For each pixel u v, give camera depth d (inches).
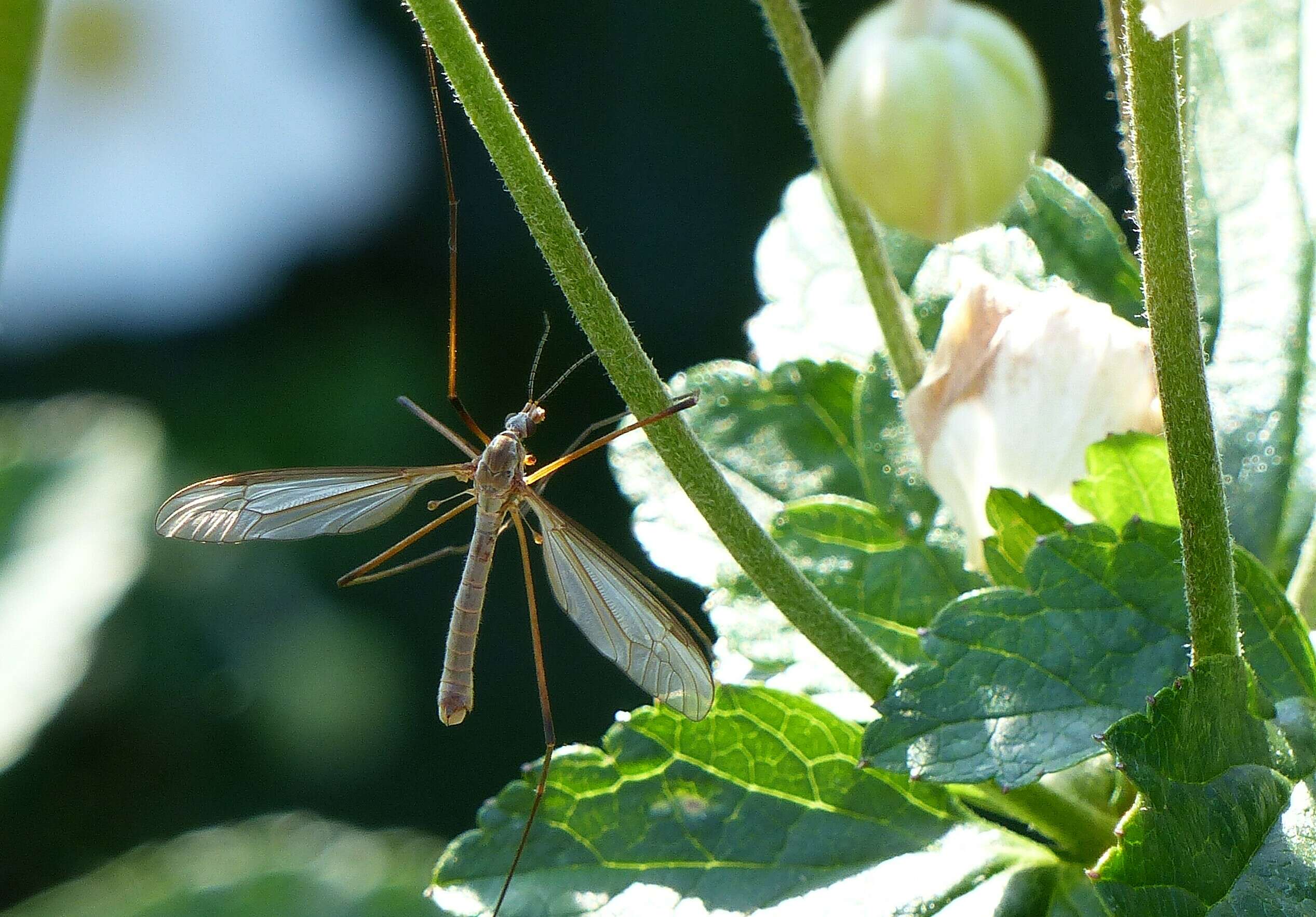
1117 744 11.8
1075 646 12.0
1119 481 12.2
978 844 12.2
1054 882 12.1
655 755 12.3
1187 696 11.8
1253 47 12.7
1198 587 11.8
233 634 16.9
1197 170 12.7
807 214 13.0
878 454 12.6
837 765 12.3
